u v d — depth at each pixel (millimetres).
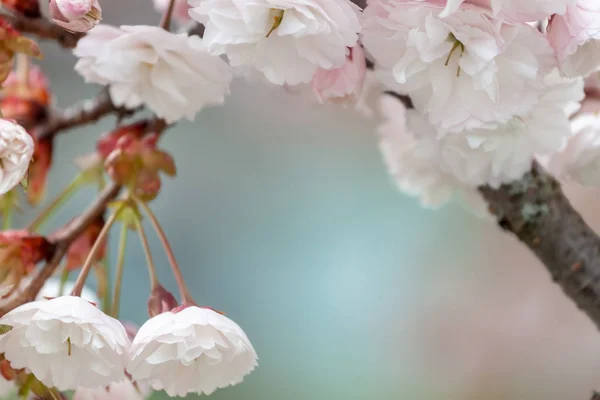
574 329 2303
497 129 1161
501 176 1186
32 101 1240
